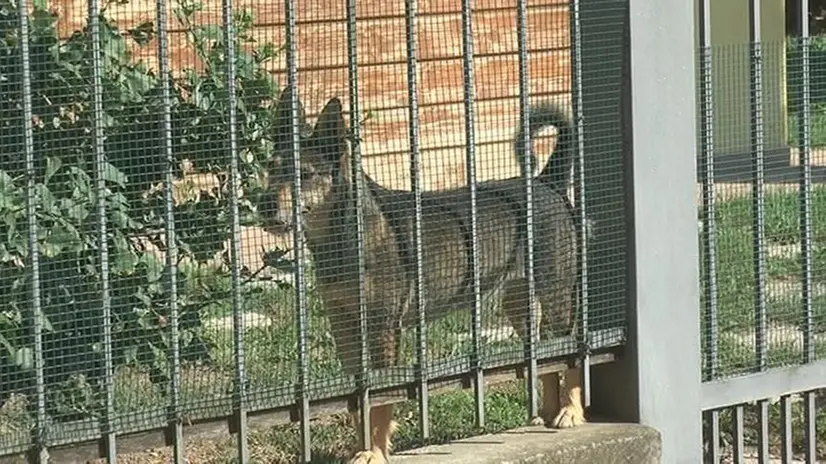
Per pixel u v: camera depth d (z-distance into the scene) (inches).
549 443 207.8
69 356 169.8
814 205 234.1
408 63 195.5
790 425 234.7
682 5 218.1
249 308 184.9
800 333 234.7
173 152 177.9
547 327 216.4
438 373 201.2
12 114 163.8
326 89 230.2
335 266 194.2
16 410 166.9
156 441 176.6
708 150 222.8
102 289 170.2
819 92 231.9
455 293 205.3
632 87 213.6
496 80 325.7
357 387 193.6
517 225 210.8
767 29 636.1
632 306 217.0
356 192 194.2
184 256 179.0
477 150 229.3
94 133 168.4
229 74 179.0
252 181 183.3
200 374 180.9
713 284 225.9
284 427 244.8
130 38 191.5
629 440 212.7
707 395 224.1
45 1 167.2
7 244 164.2
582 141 212.7
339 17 235.5
